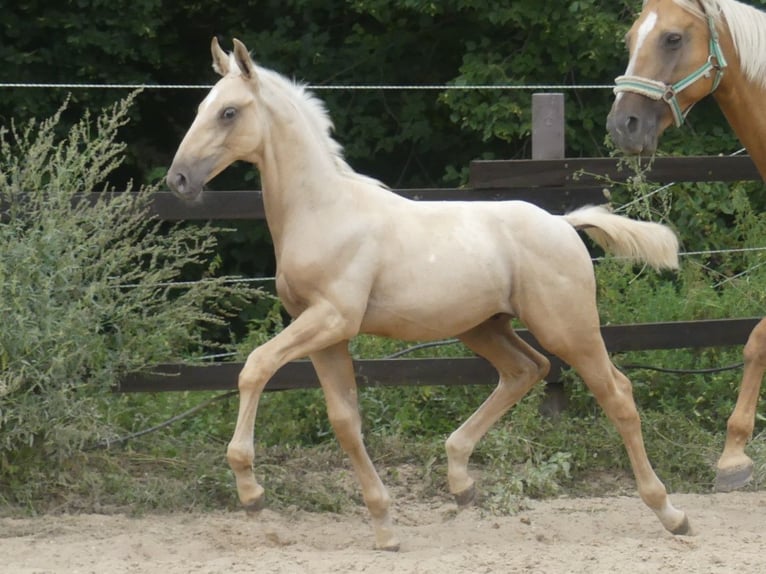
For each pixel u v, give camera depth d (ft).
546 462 30.25
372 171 51.72
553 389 32.09
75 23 46.37
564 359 24.39
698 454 31.12
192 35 51.21
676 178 32.50
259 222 47.06
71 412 26.71
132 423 30.81
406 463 31.35
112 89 47.83
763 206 44.42
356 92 50.31
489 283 23.71
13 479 27.27
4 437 26.35
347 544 24.82
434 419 32.94
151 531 25.41
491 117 46.62
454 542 24.77
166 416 31.32
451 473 25.61
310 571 21.75
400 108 50.90
